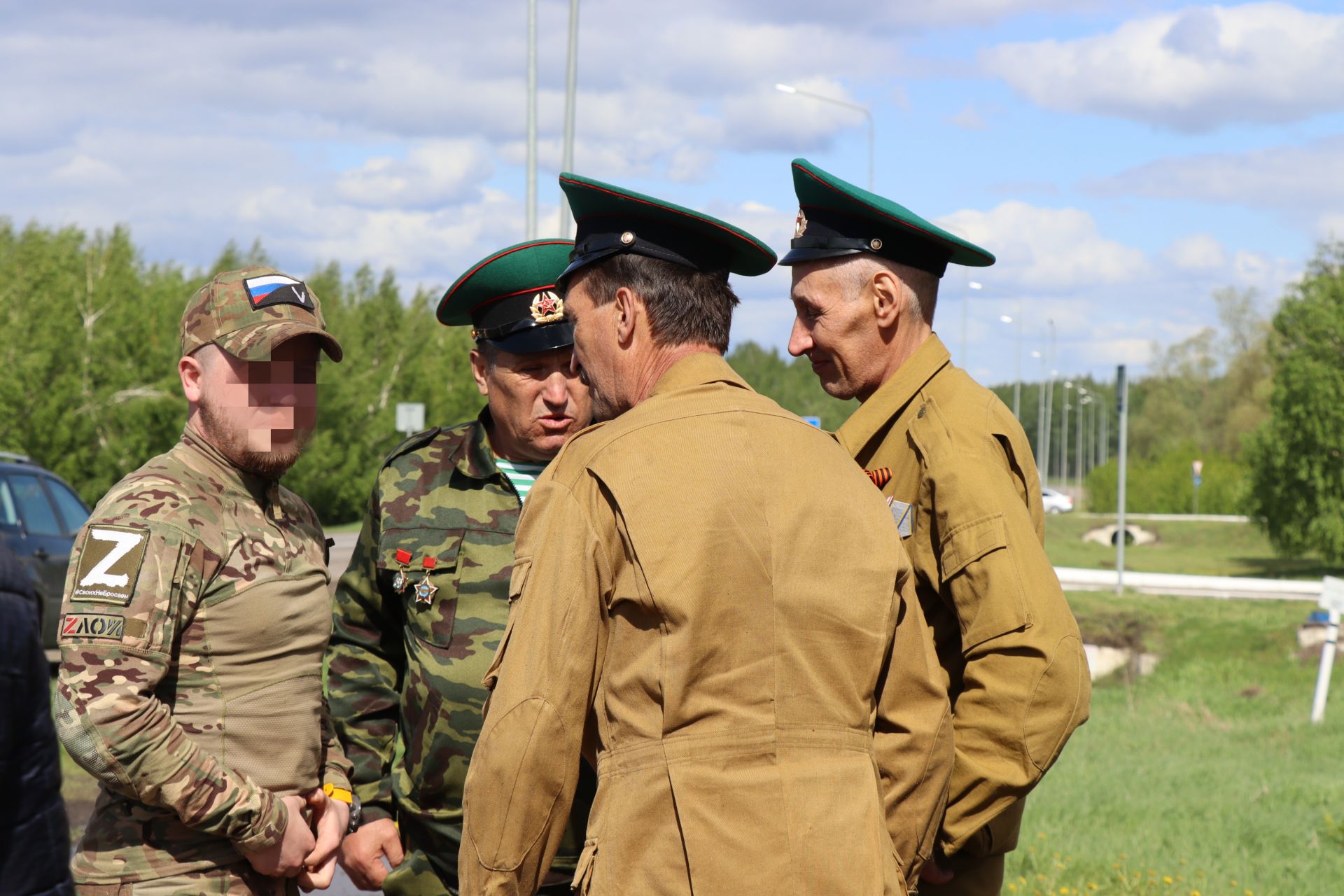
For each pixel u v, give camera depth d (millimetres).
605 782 1842
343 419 41250
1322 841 5895
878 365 2551
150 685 2234
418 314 47438
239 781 2314
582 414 2879
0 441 31484
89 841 2352
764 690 1803
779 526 1860
